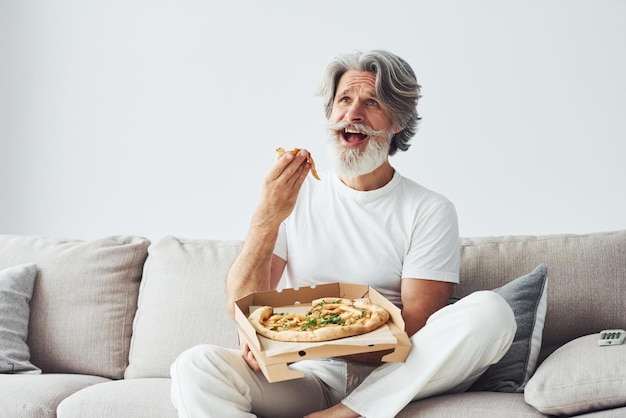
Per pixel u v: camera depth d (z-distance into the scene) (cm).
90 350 243
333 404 195
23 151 340
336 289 198
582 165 280
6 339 235
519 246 225
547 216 284
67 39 333
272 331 173
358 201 210
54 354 245
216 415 174
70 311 246
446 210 207
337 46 303
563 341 214
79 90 332
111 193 329
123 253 252
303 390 190
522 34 285
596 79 278
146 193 325
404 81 208
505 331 176
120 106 328
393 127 210
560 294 215
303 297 195
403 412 176
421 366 174
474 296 179
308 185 219
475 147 290
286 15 308
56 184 336
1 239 265
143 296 247
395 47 298
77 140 333
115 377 243
